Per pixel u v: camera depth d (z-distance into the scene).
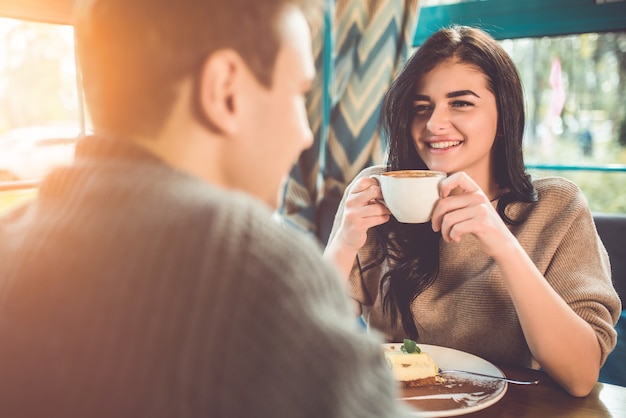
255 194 0.52
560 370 0.98
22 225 0.48
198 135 0.47
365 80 2.26
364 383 0.40
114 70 0.46
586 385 0.97
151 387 0.37
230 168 0.49
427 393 0.94
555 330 1.00
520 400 0.94
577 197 1.27
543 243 1.24
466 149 1.26
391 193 1.04
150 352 0.38
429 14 2.47
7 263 0.45
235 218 0.41
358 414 0.39
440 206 1.03
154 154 0.46
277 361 0.37
